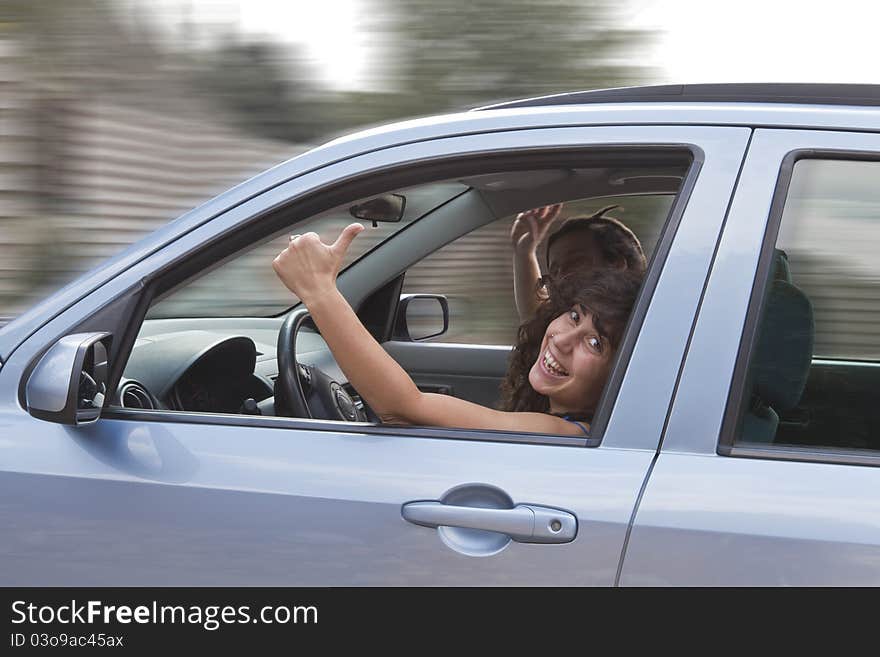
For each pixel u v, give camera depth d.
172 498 1.69
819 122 1.66
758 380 1.65
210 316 3.28
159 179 6.32
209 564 1.67
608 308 1.85
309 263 1.75
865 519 1.51
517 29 5.69
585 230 2.54
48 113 6.18
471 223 3.08
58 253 6.24
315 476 1.67
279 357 2.29
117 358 1.79
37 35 6.13
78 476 1.72
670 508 1.55
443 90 5.82
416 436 1.70
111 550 1.70
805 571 1.50
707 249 1.63
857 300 1.69
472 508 1.61
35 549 1.72
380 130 1.84
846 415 1.75
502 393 2.17
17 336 1.82
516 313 3.15
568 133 1.74
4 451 1.75
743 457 1.58
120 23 6.16
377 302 3.29
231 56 6.18
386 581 1.62
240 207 1.81
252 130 6.24
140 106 6.25
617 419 1.62
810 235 1.68
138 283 1.80
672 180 2.40
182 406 2.39
